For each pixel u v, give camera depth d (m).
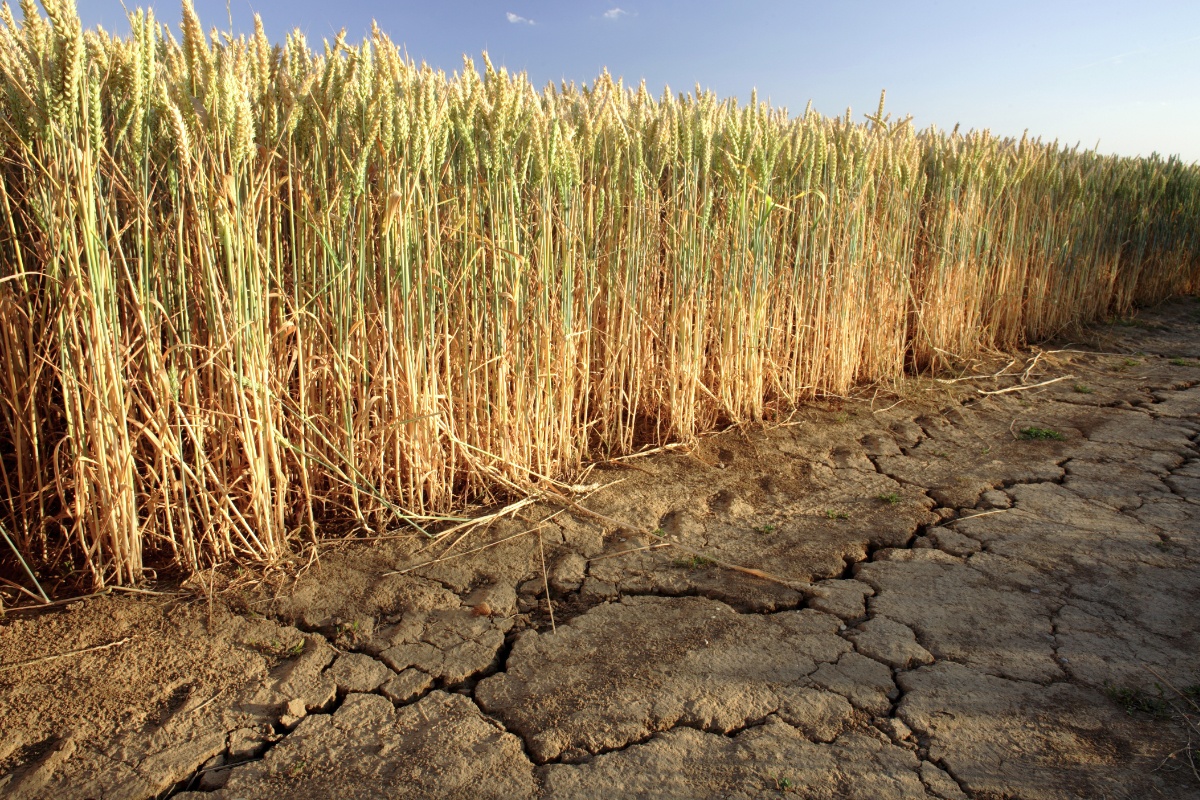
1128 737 2.18
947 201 6.43
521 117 3.80
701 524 3.66
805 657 2.59
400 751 2.14
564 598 2.98
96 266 2.57
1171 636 2.69
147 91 2.69
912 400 5.76
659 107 4.76
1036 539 3.50
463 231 3.51
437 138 3.38
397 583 3.01
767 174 4.76
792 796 1.97
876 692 2.40
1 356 2.75
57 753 2.06
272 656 2.55
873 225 5.70
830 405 5.53
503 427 3.75
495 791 2.00
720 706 2.34
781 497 4.01
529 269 3.71
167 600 2.80
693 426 4.71
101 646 2.52
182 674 2.43
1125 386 6.27
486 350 3.62
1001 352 7.39
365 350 3.31
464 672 2.50
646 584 3.09
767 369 5.18
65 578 2.90
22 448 2.84
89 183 2.51
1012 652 2.61
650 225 4.36
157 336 2.81
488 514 3.65
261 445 2.99
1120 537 3.49
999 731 2.22
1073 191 7.97
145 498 3.05
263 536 3.08
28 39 2.53
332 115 3.11
